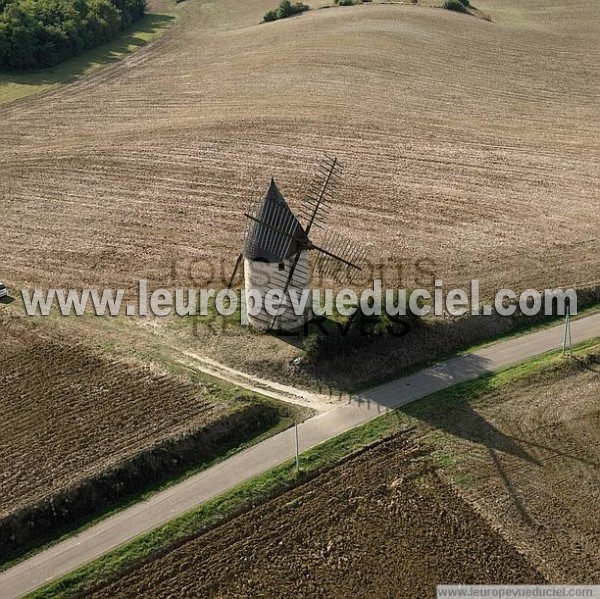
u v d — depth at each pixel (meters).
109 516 29.75
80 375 36.88
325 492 31.03
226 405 34.53
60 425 33.47
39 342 39.78
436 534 29.23
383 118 71.62
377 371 38.06
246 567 27.88
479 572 27.72
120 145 67.44
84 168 63.06
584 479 31.55
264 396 35.91
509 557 28.25
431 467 32.28
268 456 32.66
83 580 27.06
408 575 27.62
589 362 38.56
